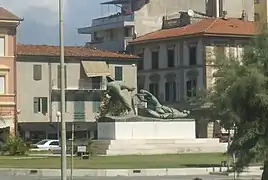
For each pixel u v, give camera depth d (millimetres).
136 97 100875
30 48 139500
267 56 41312
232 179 64438
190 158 84625
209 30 146250
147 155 89625
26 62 136500
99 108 134875
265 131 41406
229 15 167125
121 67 146375
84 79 141625
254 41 42250
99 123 96188
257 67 41281
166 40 154000
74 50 144375
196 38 147500
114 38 172250
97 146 93062
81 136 140000
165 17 168125
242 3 168875
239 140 41969
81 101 140625
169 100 152625
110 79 101375
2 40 132625
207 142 97750
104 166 73250
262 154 41406
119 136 93062
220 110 47094
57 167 72875
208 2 168750
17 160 83750
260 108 41031
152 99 98625
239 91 41469
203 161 80375
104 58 144250
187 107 136375
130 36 167750
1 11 133125
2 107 132125
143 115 98188
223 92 46875
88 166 73188
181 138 96688
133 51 161625
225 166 72938
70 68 140750
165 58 154250
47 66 138375
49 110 138125
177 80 151500
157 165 75000
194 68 147750
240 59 43125
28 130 136375
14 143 97750
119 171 69562
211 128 137750
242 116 41875
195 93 131375
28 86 136750
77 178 65750
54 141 121750
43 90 137875
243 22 153750
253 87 40938
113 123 93500
